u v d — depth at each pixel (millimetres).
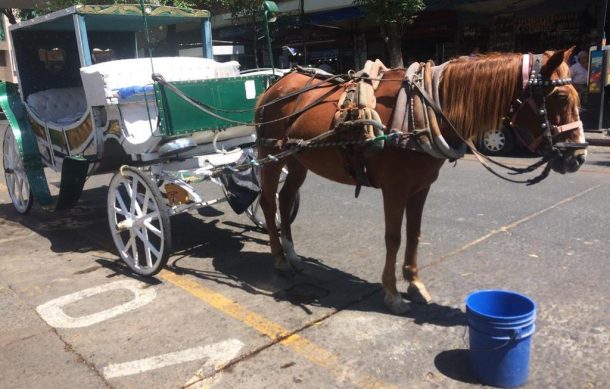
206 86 4977
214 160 5223
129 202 5434
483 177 8336
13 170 7363
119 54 7684
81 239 6301
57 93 7191
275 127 4668
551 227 5723
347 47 17875
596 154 9984
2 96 7062
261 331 3816
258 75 5516
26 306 4422
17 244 6168
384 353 3449
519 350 2957
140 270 4938
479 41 14555
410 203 4031
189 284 4758
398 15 11703
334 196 7684
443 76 3508
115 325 4023
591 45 12641
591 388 2992
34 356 3607
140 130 5133
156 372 3352
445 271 4711
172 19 6477
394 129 3559
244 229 6410
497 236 5535
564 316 3803
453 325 3777
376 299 4262
